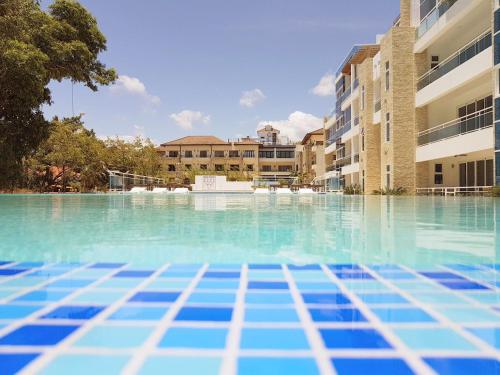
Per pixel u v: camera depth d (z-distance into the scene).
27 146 20.16
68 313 1.90
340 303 2.06
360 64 29.41
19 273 2.79
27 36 16.95
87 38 21.97
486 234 5.12
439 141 19.44
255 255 3.58
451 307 2.00
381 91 24.52
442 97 20.42
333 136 40.62
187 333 1.64
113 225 6.29
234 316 1.85
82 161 35.06
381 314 1.88
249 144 72.38
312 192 30.84
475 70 16.23
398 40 22.52
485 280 2.59
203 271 2.88
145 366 1.36
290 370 1.33
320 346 1.51
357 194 27.44
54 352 1.47
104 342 1.56
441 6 19.25
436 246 4.12
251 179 46.41
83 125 44.75
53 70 19.84
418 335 1.62
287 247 4.07
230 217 7.95
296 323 1.75
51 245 4.20
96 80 22.81
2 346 1.52
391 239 4.69
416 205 11.85
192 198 19.73
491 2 15.42
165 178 49.75
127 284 2.47
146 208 11.01
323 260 3.32
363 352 1.46
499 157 14.88
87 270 2.90
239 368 1.34
